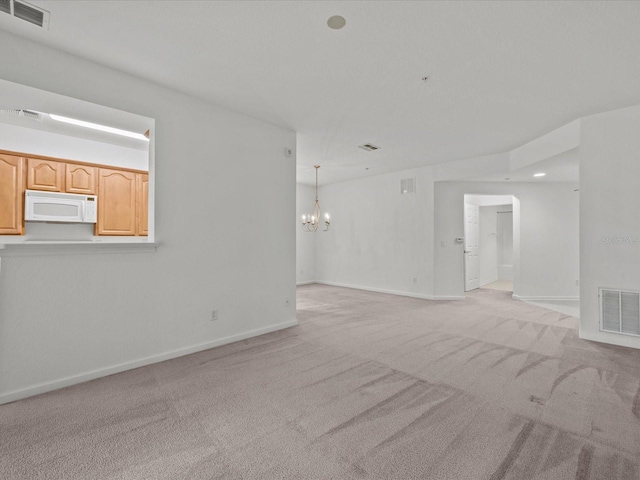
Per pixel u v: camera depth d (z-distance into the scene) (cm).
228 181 369
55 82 251
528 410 223
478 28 221
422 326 441
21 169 402
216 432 197
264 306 407
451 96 331
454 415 216
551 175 575
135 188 505
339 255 829
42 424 205
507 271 976
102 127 407
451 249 640
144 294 303
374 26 220
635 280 350
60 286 256
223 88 317
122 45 245
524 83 302
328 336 395
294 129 434
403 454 176
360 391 251
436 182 637
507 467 166
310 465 168
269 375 281
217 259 359
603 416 215
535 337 391
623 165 355
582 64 268
